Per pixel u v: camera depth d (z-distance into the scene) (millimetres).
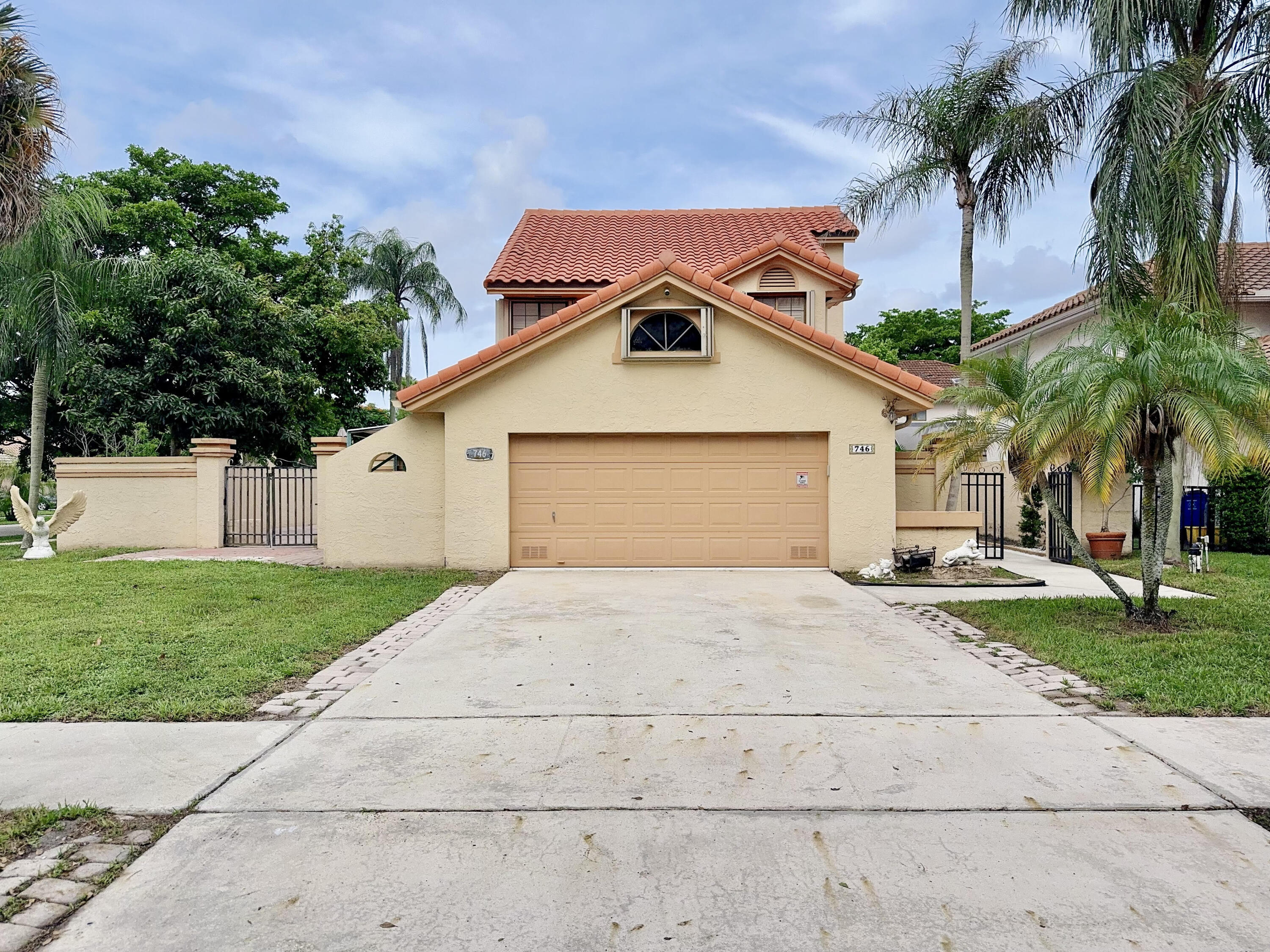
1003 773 4188
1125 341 7223
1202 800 3854
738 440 12336
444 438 12602
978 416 9188
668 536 12375
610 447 12383
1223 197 11398
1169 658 6477
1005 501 17703
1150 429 7496
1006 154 15227
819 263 14773
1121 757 4398
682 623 8086
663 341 12195
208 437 19719
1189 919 2875
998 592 10094
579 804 3822
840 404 12078
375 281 34656
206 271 19703
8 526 29047
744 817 3682
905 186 16578
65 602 9203
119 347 19391
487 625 8062
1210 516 15570
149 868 3244
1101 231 12102
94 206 14828
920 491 13602
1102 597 9562
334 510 12688
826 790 3986
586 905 2977
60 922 2871
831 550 12094
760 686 5816
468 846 3418
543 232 18359
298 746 4625
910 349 44812
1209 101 10961
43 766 4301
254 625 7891
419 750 4559
